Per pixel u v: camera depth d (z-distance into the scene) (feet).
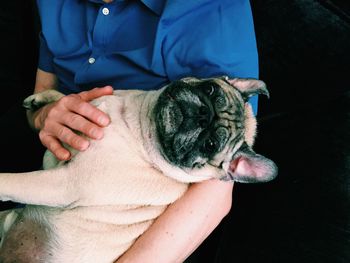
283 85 2.23
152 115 1.79
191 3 1.81
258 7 2.23
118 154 1.72
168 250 1.65
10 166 2.42
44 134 1.75
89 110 1.69
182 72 1.87
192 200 1.74
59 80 2.27
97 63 1.98
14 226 1.82
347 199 1.90
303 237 1.87
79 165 1.68
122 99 1.87
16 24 2.88
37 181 1.64
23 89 2.94
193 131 1.77
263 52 2.23
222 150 1.83
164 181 1.82
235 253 2.00
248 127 2.00
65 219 1.73
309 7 2.11
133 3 1.94
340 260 1.78
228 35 1.81
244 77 1.89
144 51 1.90
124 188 1.72
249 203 2.13
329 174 1.98
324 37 2.07
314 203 1.93
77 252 1.71
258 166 1.83
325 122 2.12
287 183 2.05
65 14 2.09
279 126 2.25
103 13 1.97
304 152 2.10
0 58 2.87
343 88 2.12
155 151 1.78
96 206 1.74
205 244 2.30
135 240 1.75
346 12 2.05
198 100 1.80
